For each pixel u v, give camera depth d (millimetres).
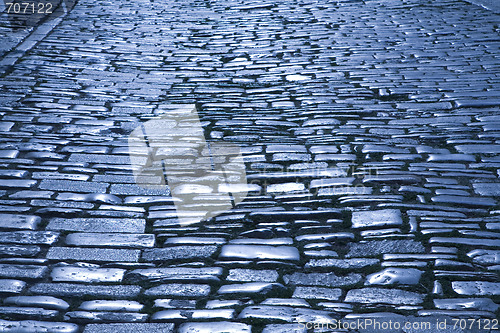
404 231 3900
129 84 7105
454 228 3926
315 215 4129
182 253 3713
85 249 3748
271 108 6352
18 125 5781
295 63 7949
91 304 3229
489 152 5137
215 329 3016
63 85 6992
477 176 4699
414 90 6789
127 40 9133
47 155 5121
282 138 5512
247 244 3801
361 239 3836
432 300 3223
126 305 3221
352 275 3473
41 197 4383
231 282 3420
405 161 4992
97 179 4695
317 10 11172
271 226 4004
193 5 11953
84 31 9609
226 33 9648
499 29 9398
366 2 11781
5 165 4906
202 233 3941
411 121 5918
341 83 7102
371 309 3156
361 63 7875
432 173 4754
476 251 3664
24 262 3594
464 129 5668
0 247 3736
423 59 7984
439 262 3555
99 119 5988
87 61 7984
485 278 3408
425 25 9789
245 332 2990
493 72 7367
